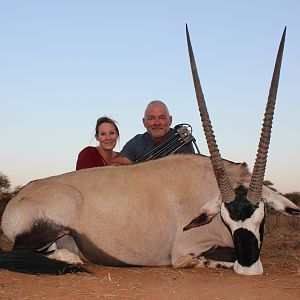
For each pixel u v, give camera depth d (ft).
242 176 8.33
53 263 7.69
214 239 8.38
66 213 8.07
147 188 8.32
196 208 8.35
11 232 8.23
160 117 10.80
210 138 7.58
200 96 7.82
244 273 7.32
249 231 7.32
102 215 8.15
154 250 8.29
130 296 6.12
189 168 8.57
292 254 10.39
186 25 7.90
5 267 7.46
